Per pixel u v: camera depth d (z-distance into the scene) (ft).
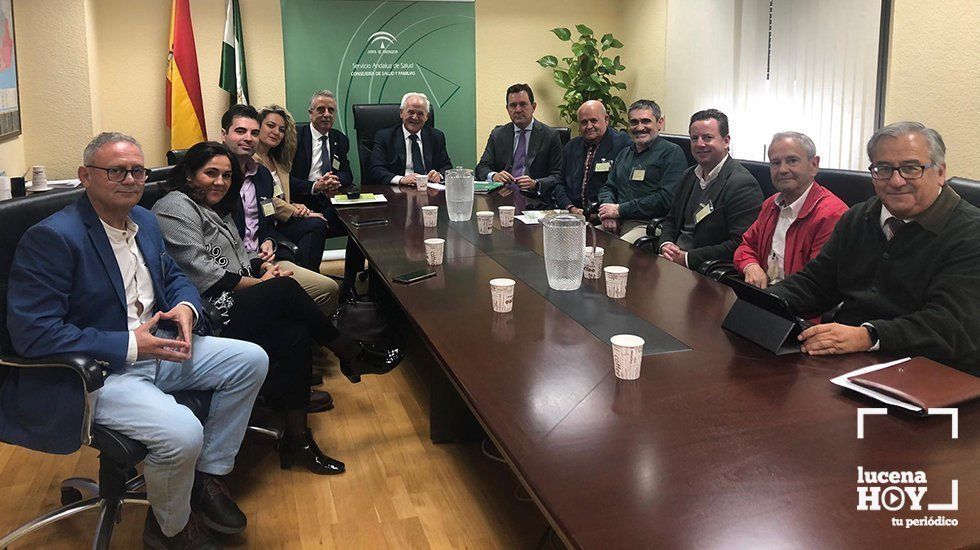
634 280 8.32
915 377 4.94
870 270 6.77
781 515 3.56
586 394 5.08
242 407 7.11
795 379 5.29
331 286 11.24
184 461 6.17
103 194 6.43
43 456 8.96
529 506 7.70
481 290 7.84
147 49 18.04
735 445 4.28
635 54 21.62
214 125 18.84
